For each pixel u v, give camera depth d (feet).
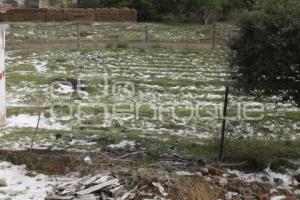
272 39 27.02
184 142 34.37
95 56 71.26
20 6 133.08
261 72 27.89
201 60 69.31
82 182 26.32
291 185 27.84
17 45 81.92
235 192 26.27
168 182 26.25
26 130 36.96
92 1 126.93
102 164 29.25
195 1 118.11
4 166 29.22
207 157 30.89
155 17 119.65
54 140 34.35
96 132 36.60
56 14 113.60
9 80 55.21
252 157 30.58
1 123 35.70
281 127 39.17
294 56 27.20
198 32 94.48
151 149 32.32
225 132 36.22
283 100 29.76
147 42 84.17
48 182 27.14
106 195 25.07
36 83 54.03
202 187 25.82
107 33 95.55
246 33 28.17
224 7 114.93
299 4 27.78
